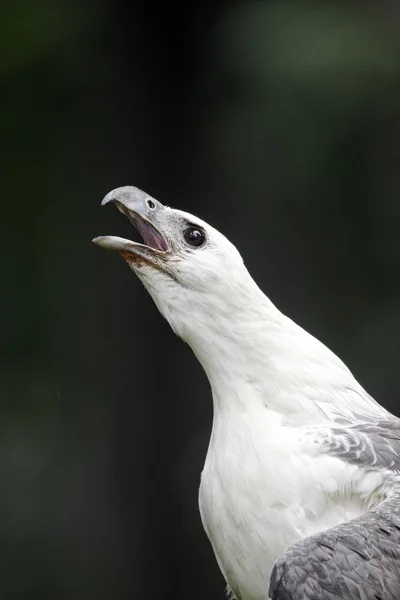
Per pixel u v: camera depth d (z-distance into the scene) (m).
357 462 6.59
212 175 14.77
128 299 14.92
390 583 5.95
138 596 14.73
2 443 14.68
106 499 14.81
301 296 14.34
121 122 15.00
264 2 14.71
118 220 14.93
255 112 14.43
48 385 14.83
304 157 14.23
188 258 7.36
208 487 6.93
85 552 14.74
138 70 14.97
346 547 6.04
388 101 13.99
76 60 15.02
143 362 14.90
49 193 14.97
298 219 14.38
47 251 14.91
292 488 6.58
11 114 15.00
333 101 14.11
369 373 13.91
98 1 14.89
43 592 14.57
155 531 14.80
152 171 14.98
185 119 14.88
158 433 14.88
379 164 14.08
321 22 14.40
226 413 7.08
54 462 14.77
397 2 14.37
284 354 7.11
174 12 14.77
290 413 6.95
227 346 7.17
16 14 14.86
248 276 7.32
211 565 14.73
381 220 14.14
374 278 14.22
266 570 6.66
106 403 14.90
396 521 6.16
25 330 14.84
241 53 14.55
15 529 14.62
